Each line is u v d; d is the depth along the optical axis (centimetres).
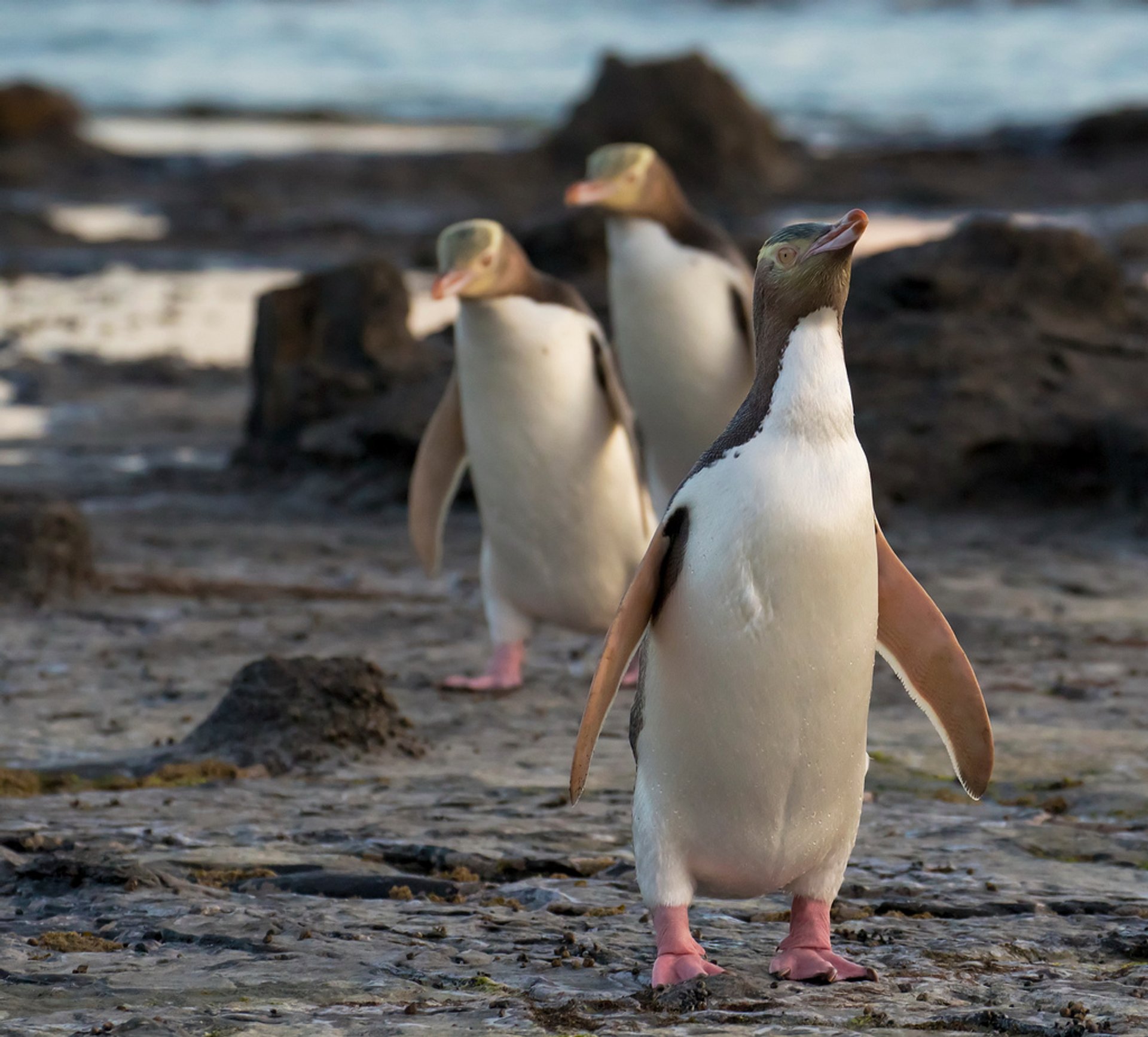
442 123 11894
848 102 13062
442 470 1708
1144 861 1133
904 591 875
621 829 1187
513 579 1630
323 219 6850
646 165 1817
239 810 1218
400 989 841
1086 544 2389
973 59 16388
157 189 8225
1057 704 1573
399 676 1688
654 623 845
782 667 808
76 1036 757
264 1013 790
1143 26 19638
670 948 857
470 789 1292
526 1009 808
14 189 8219
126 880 1036
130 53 17225
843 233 786
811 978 867
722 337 1844
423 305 4647
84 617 1916
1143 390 2759
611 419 1582
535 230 3916
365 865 1095
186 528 2447
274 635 1862
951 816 1231
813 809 845
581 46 18362
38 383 3712
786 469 800
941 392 2728
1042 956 934
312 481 2730
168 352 4197
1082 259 2933
